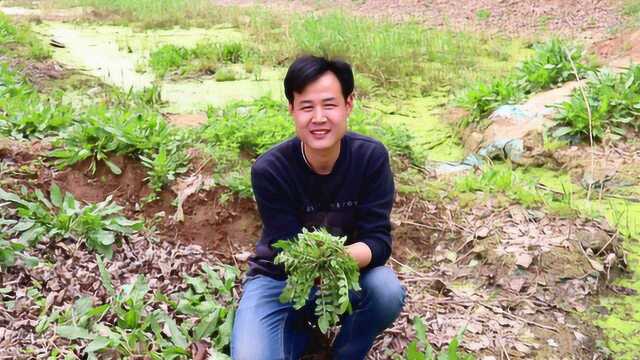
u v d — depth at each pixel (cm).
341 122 259
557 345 314
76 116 468
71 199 364
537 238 385
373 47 913
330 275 259
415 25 1137
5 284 312
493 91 624
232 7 1475
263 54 914
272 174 271
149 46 1022
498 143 542
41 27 1234
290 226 278
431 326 321
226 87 762
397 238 393
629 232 412
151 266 345
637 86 571
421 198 425
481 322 327
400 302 273
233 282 334
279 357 268
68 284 321
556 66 650
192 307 309
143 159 402
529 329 324
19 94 561
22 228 340
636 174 484
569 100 574
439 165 526
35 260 324
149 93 679
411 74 803
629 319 335
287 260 258
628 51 807
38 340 285
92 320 294
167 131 441
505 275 362
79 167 410
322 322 253
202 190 391
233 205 388
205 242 378
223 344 289
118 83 775
